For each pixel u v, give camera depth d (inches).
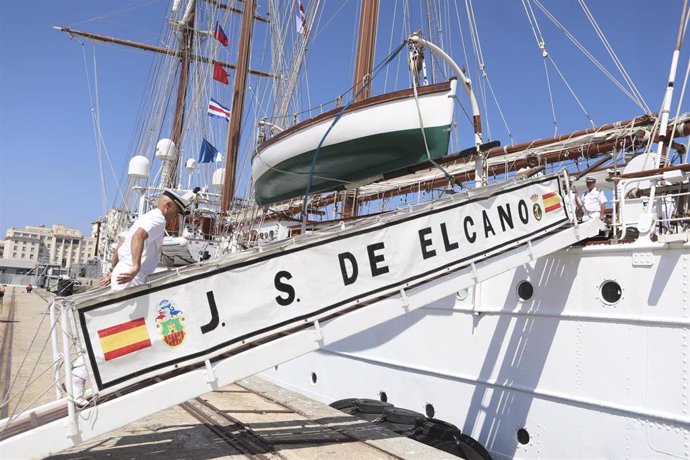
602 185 348.5
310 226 388.2
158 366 174.4
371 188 502.3
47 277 2080.5
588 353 250.2
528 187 267.4
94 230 1530.5
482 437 285.0
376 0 495.5
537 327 271.4
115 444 214.5
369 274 217.2
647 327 231.3
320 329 203.3
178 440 222.4
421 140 283.1
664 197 270.4
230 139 821.9
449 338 310.5
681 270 222.8
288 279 200.7
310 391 405.4
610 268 247.9
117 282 188.2
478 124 295.4
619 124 336.2
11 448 155.9
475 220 247.0
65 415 171.6
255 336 191.9
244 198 620.4
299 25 644.1
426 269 230.2
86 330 165.5
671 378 221.0
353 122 293.0
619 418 235.1
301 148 318.3
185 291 181.8
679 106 287.4
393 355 341.7
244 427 249.3
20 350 482.0
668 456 218.1
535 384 267.6
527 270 280.2
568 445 251.1
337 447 225.5
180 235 650.2
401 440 238.8
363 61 491.5
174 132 1107.9
